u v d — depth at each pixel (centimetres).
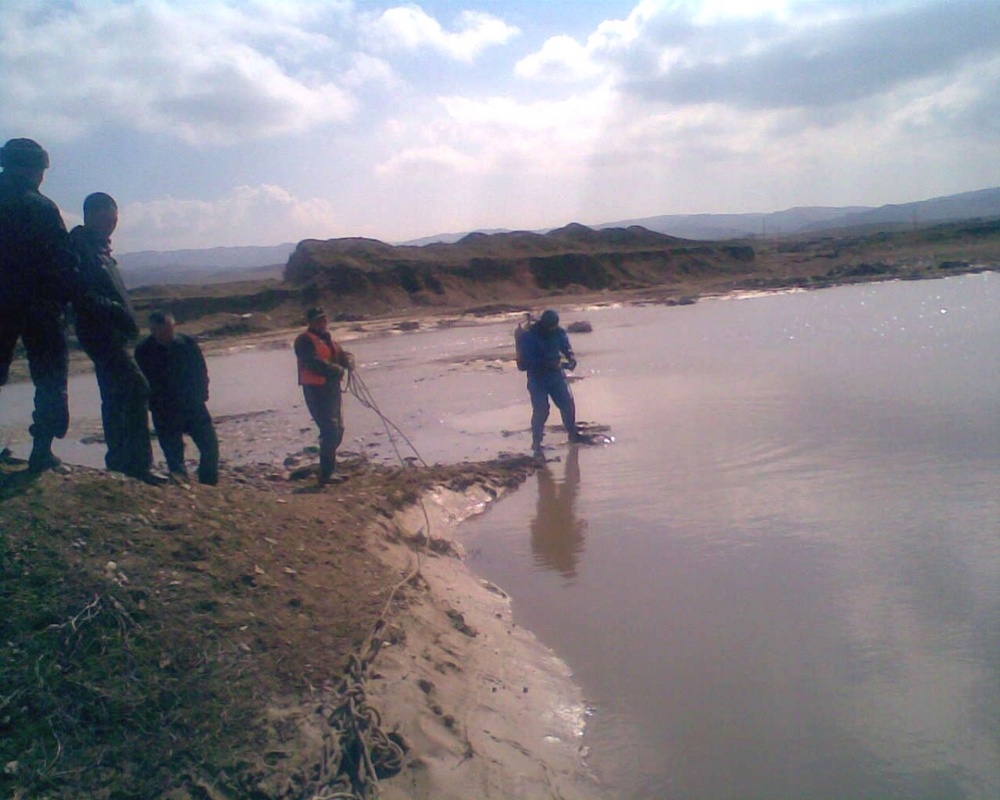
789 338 2489
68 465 666
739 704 558
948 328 2422
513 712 545
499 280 6638
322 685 500
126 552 561
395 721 489
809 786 475
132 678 467
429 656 576
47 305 637
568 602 732
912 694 553
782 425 1314
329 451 1060
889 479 993
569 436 1331
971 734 509
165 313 883
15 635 472
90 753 425
